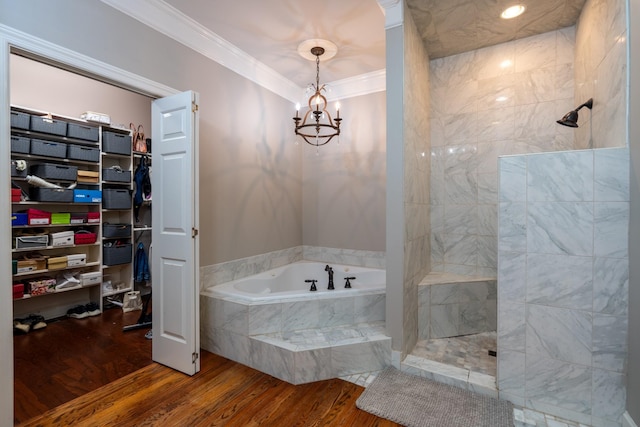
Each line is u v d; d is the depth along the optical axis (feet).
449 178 10.17
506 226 6.13
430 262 10.36
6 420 5.27
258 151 11.00
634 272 5.06
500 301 6.20
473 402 6.15
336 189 12.53
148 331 10.09
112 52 6.72
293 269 11.96
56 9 5.84
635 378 4.99
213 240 9.32
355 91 11.98
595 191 5.49
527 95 9.05
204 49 8.89
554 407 5.84
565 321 5.74
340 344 7.30
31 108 10.46
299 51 9.89
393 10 7.25
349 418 5.82
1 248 5.20
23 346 8.94
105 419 5.77
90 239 11.72
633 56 5.03
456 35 8.91
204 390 6.71
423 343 8.52
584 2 7.39
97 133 11.84
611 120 5.89
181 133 7.26
